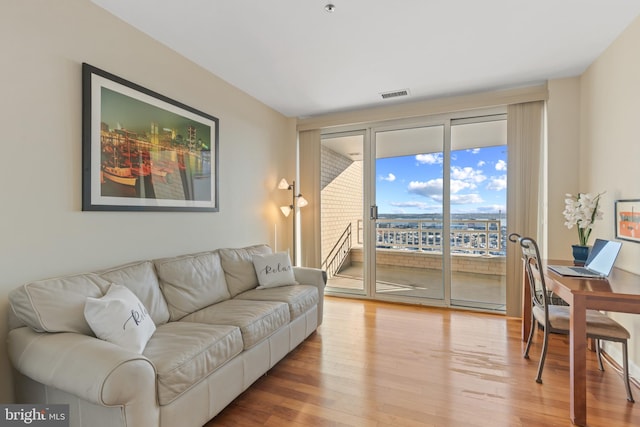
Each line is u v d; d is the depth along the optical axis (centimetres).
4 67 151
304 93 344
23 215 159
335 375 211
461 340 268
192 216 269
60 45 174
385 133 399
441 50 250
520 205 321
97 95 192
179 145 253
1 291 151
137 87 217
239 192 332
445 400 182
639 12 200
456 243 372
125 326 143
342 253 426
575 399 162
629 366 211
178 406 138
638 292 165
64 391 122
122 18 208
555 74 293
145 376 121
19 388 149
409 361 230
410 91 336
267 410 174
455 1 190
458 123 362
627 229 216
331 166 429
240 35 230
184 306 211
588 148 277
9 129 153
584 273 209
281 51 253
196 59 267
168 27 219
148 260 222
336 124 405
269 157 389
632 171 211
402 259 394
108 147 198
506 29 220
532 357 235
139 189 219
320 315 293
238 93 331
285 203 426
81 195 184
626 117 219
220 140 304
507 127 326
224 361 166
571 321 169
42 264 167
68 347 125
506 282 331
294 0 190
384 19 209
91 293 161
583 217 249
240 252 288
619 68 228
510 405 177
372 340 269
